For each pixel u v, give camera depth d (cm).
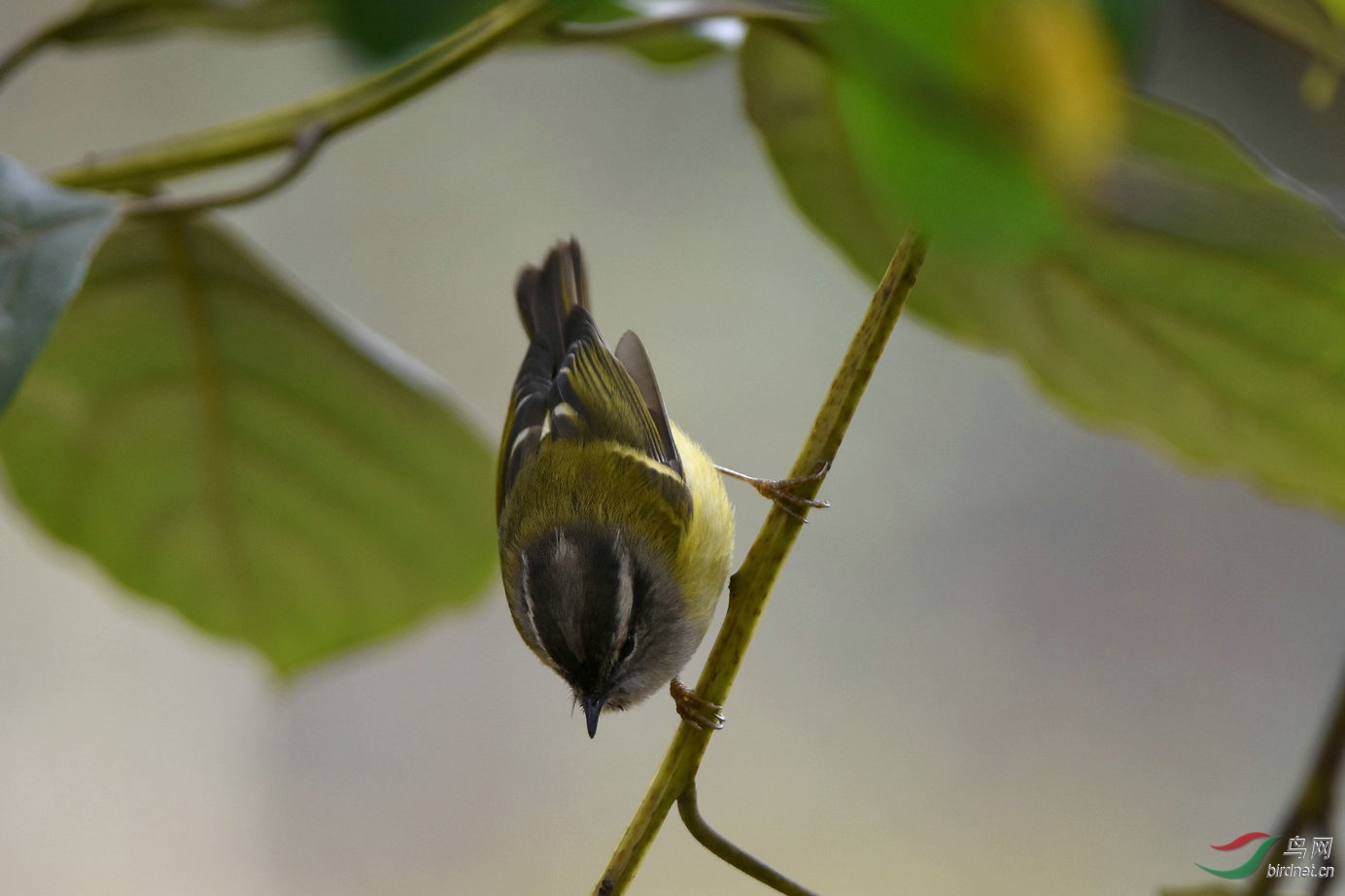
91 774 309
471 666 321
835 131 285
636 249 309
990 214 85
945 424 320
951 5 84
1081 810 309
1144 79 123
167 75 304
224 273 288
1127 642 311
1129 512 318
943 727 311
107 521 290
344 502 290
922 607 312
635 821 283
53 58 303
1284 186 283
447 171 309
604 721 320
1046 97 85
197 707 310
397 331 309
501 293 309
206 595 291
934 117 85
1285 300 285
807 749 310
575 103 309
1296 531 313
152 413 289
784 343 310
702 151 309
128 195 286
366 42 152
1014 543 312
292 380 289
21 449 289
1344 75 262
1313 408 286
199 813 310
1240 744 311
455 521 290
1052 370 287
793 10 284
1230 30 288
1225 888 247
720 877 309
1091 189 86
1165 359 286
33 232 282
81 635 309
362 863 311
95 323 288
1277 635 312
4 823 307
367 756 312
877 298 284
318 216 309
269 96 304
